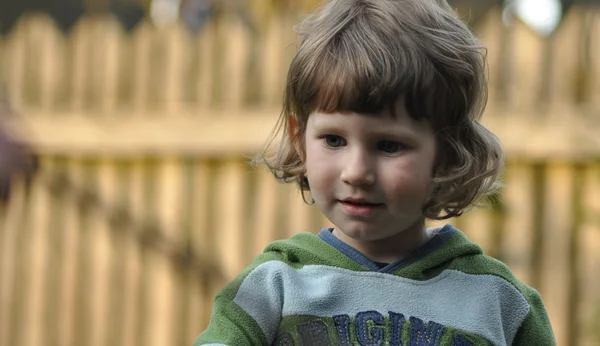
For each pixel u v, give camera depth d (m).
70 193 8.26
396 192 2.99
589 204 7.25
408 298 3.15
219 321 3.12
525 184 7.36
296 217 7.84
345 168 2.98
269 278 3.18
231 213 7.97
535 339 3.32
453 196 3.18
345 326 3.09
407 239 3.24
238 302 3.14
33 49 8.28
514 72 7.36
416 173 3.01
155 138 8.02
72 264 8.30
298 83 3.07
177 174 8.07
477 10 10.56
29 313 8.40
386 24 3.01
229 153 7.91
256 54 7.88
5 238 8.40
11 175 2.66
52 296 8.36
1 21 14.27
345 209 3.03
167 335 8.16
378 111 2.94
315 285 3.16
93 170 8.23
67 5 14.62
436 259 3.22
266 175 7.90
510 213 7.35
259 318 3.12
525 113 7.32
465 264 3.27
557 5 11.59
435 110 3.01
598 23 7.26
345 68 2.93
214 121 7.90
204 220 8.05
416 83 2.95
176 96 8.02
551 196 7.33
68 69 8.23
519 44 7.35
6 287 8.41
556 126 7.26
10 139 2.69
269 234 7.90
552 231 7.34
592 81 7.27
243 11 10.85
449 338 3.10
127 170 8.17
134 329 8.23
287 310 3.13
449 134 3.08
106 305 8.27
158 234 8.12
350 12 3.07
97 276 8.28
